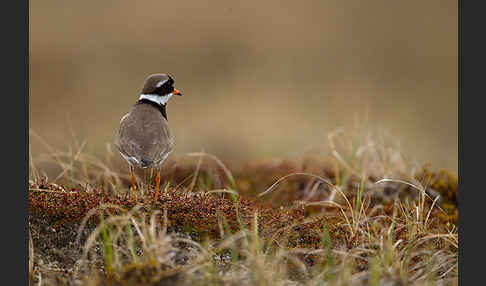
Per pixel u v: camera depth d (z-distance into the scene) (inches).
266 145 717.3
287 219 380.8
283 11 1259.8
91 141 674.8
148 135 387.9
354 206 429.4
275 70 1019.3
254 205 410.9
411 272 332.8
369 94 936.3
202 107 877.2
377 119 828.0
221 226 345.7
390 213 426.6
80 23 1116.5
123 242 339.0
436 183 468.1
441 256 348.5
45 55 979.9
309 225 379.2
